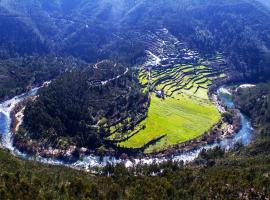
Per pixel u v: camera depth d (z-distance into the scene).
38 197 164.00
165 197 177.50
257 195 176.62
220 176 196.25
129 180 197.25
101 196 177.62
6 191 166.50
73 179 191.38
